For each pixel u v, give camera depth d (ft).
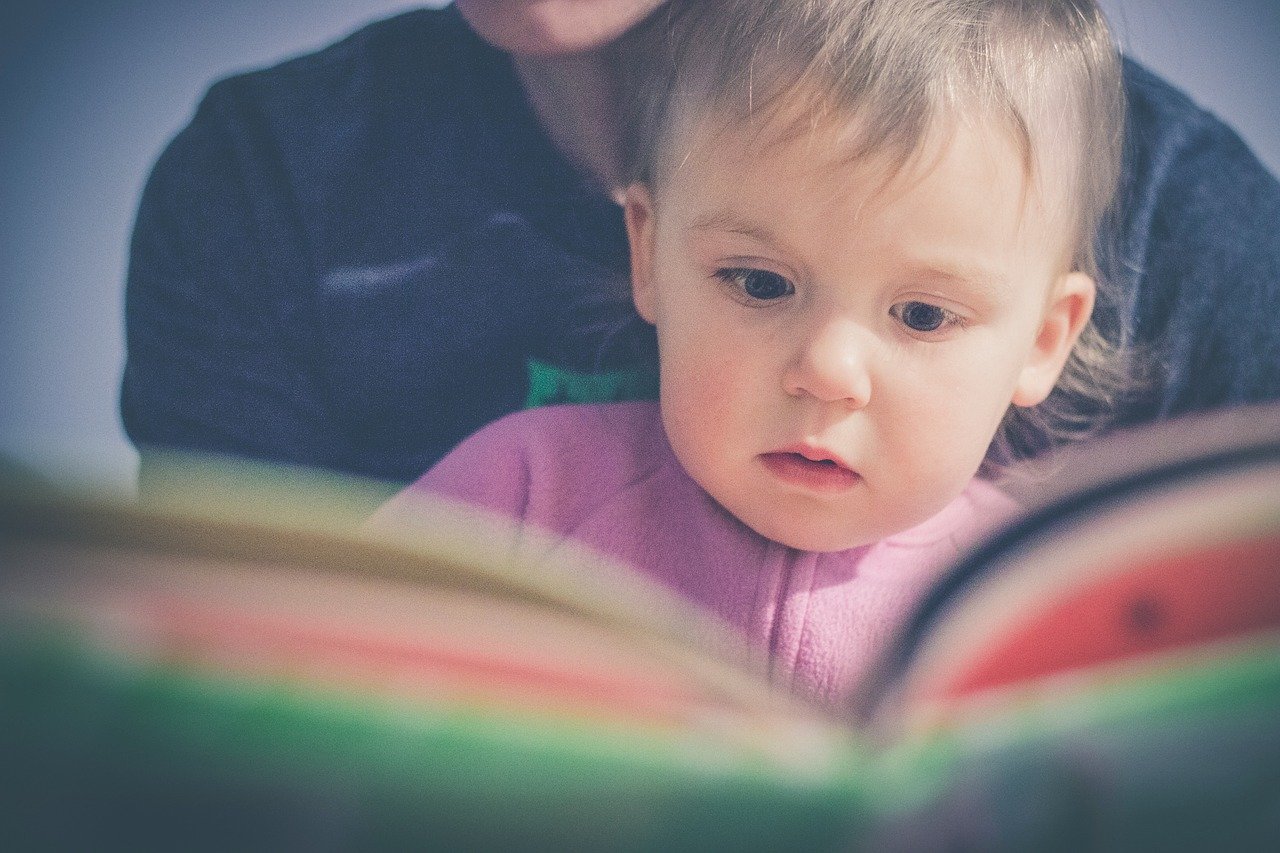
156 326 2.82
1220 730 1.70
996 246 2.36
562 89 2.79
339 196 2.85
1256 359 2.97
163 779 1.35
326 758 1.40
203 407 2.84
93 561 1.53
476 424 3.01
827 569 2.75
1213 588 1.90
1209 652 1.85
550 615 1.64
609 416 2.98
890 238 2.31
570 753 1.47
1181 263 2.92
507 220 2.89
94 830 1.34
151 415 2.84
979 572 1.88
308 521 1.64
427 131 2.87
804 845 1.51
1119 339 2.95
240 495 1.76
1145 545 1.89
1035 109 2.39
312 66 2.88
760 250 2.39
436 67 2.86
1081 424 3.00
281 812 1.37
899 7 2.42
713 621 2.31
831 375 2.34
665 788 1.48
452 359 2.93
